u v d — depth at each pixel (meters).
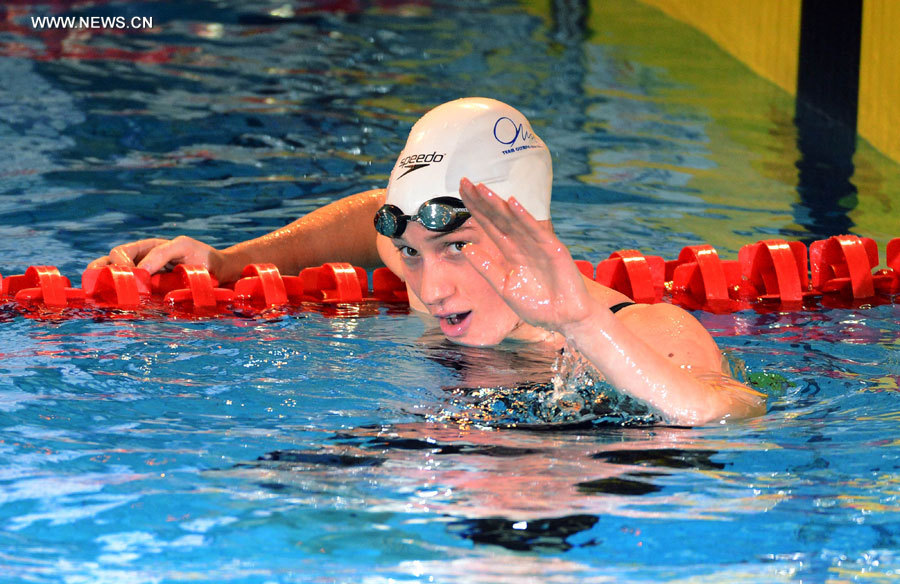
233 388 8.59
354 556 5.76
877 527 6.11
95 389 8.50
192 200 15.80
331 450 7.28
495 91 24.25
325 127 20.73
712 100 23.98
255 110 22.02
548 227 9.41
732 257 13.28
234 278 12.30
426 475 6.83
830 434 7.57
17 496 6.47
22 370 8.94
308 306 11.55
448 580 5.49
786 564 5.69
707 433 7.54
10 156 17.97
